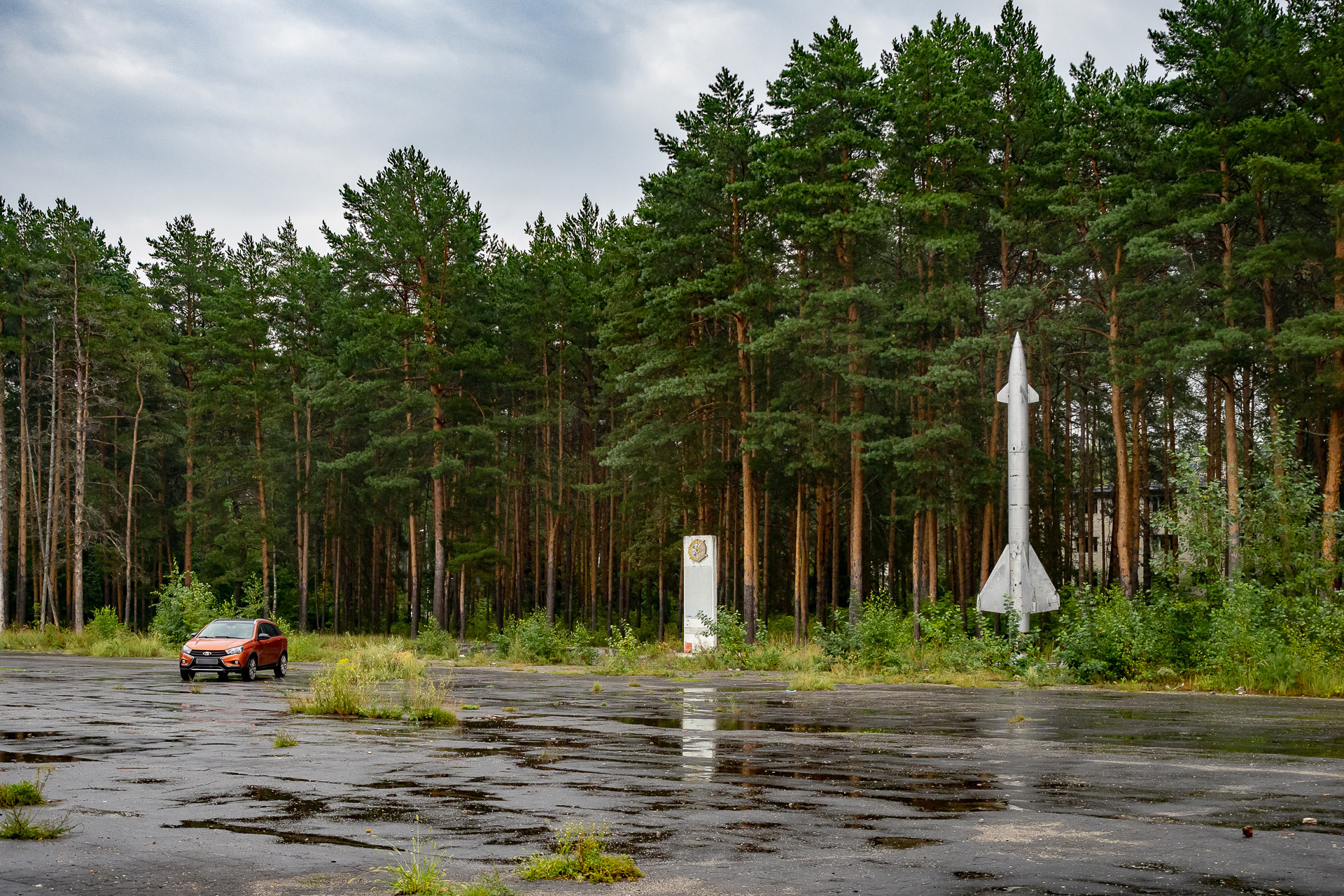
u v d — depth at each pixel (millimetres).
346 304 64438
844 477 55031
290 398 69750
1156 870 6543
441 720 16219
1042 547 54969
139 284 77812
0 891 6008
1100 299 43469
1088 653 27312
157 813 8484
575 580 76000
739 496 60031
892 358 46250
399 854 7008
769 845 7305
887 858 6887
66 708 18562
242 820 8172
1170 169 41156
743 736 14297
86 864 6676
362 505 72375
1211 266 39250
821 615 55375
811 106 44594
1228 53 37906
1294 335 34438
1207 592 27000
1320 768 11227
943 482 44719
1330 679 23266
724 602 58406
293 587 81500
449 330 62000
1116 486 49812
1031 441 58562
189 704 19641
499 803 8969
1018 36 49719
